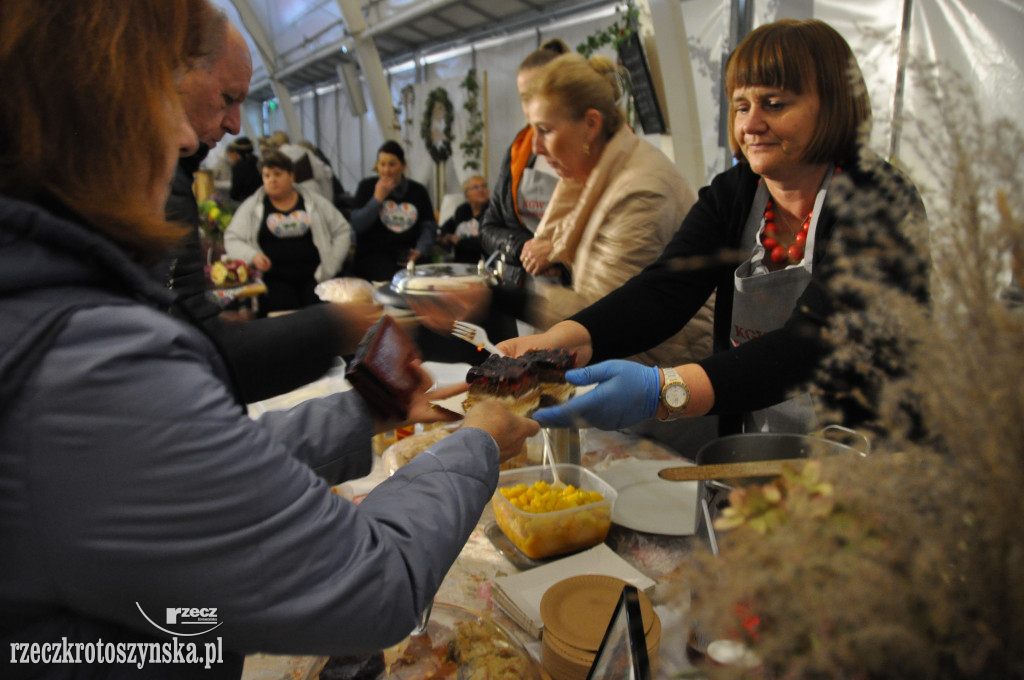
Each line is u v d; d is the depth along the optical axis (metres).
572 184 2.13
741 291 1.46
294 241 4.38
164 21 0.56
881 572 0.36
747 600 0.37
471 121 7.16
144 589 0.50
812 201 1.35
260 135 15.38
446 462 0.72
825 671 0.35
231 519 0.51
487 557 1.18
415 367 1.06
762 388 1.14
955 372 0.38
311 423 0.91
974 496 0.37
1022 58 2.40
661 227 1.90
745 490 0.45
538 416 1.11
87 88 0.51
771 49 1.21
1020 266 0.36
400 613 0.60
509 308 1.68
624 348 1.52
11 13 0.49
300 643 0.56
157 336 0.51
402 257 5.10
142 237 0.56
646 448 1.62
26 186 0.51
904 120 0.42
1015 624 0.35
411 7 6.66
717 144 4.06
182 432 0.50
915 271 0.42
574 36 5.76
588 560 1.09
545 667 0.85
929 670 0.35
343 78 9.43
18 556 0.48
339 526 0.58
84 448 0.47
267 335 1.31
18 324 0.49
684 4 4.07
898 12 2.85
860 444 0.51
